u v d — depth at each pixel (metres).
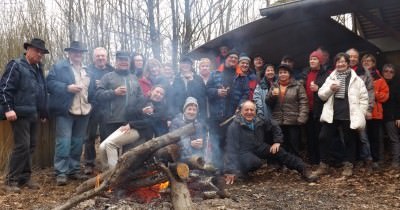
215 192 4.77
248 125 6.44
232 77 7.03
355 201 5.05
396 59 9.70
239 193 5.51
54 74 6.31
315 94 6.81
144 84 6.85
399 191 5.45
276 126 6.59
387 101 7.12
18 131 5.74
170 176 4.06
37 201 5.23
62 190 5.86
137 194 4.44
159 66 7.15
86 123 6.67
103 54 6.88
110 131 6.38
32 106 5.75
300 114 6.80
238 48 8.94
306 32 8.79
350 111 6.25
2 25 9.66
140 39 10.97
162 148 4.19
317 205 4.86
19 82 5.67
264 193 5.53
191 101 5.98
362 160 6.96
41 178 6.69
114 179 4.10
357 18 10.02
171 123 6.07
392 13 9.33
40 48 5.79
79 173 6.68
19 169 5.80
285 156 6.42
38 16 10.23
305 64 9.62
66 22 11.58
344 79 6.36
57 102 6.24
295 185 6.05
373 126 7.07
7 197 5.39
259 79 7.55
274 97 6.82
